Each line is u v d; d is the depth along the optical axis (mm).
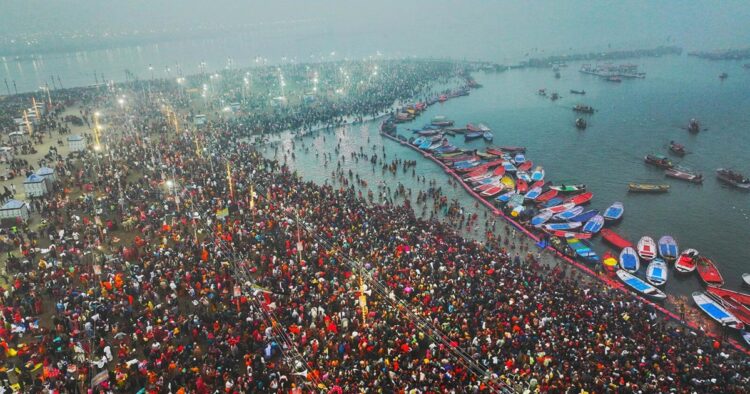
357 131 125938
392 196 81125
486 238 65625
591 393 34094
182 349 38219
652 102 155875
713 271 57938
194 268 49531
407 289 46250
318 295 44844
